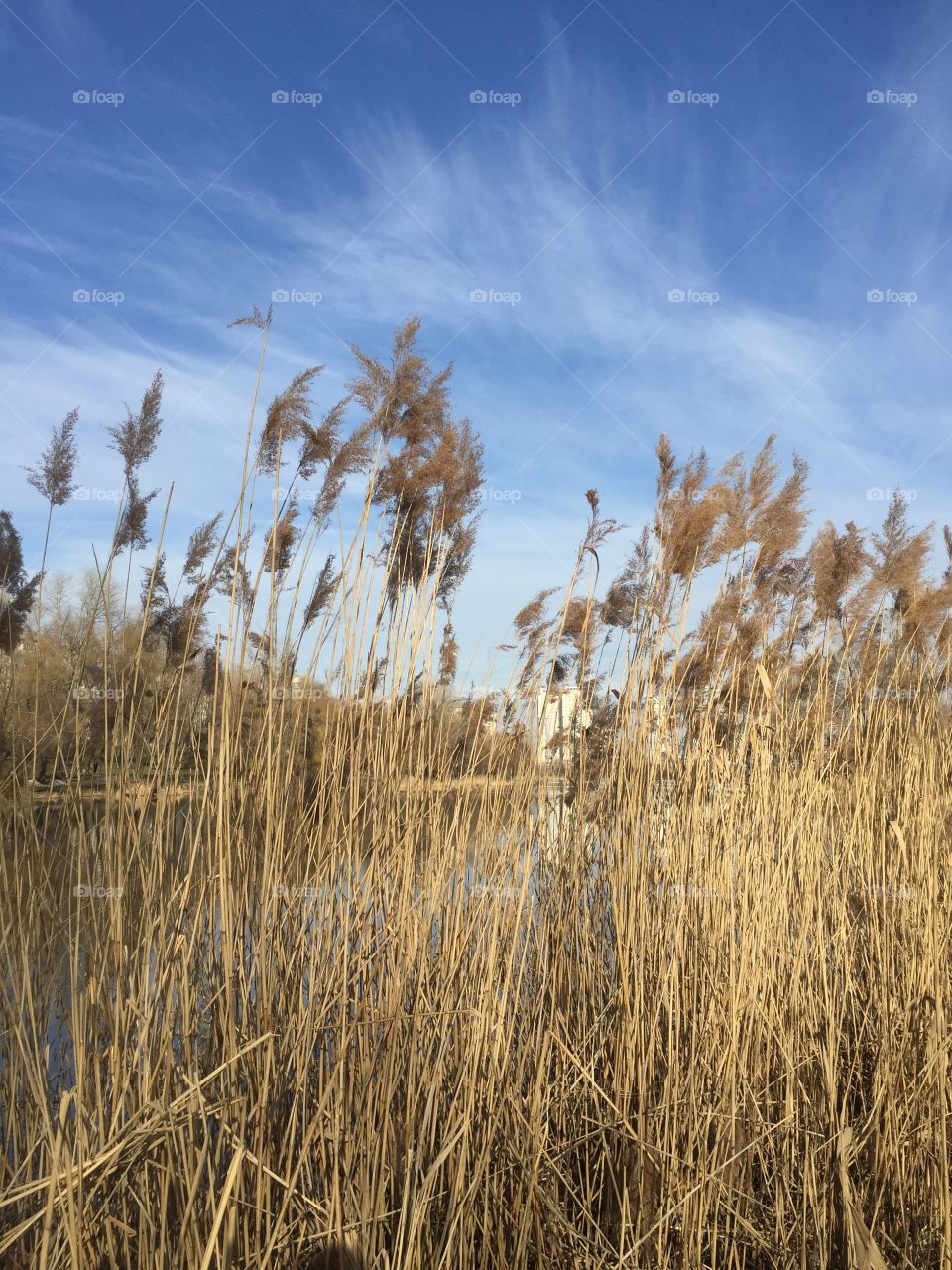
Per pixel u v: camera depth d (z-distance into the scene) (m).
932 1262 3.17
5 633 2.66
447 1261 2.43
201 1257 2.07
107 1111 2.25
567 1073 3.13
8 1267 2.06
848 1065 3.75
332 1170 2.45
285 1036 2.52
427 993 2.87
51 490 2.76
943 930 3.80
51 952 2.48
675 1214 2.96
